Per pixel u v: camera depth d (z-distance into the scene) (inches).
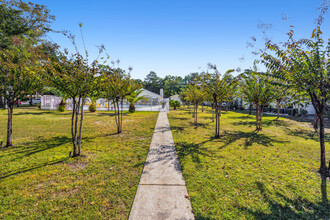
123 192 142.5
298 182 162.2
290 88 197.3
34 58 233.3
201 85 348.8
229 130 422.6
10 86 259.3
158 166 195.9
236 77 335.9
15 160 207.3
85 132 380.8
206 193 142.3
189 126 480.1
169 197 136.1
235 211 120.7
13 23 676.7
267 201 132.9
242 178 168.7
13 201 129.0
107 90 346.6
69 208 122.0
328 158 226.1
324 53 164.6
